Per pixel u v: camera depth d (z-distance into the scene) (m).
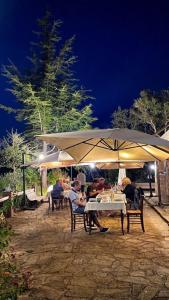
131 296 4.83
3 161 19.94
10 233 5.27
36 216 12.56
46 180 20.52
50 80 23.59
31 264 6.44
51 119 23.16
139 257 6.72
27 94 23.06
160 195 13.67
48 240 8.42
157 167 15.30
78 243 7.99
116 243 7.89
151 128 28.31
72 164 13.60
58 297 4.84
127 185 10.39
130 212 9.10
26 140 23.19
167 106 27.00
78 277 5.68
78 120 23.31
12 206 12.70
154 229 9.41
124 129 7.37
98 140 8.30
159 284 5.27
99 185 12.31
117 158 9.78
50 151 22.05
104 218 11.40
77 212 9.41
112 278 5.59
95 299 4.75
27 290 5.06
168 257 6.68
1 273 4.54
